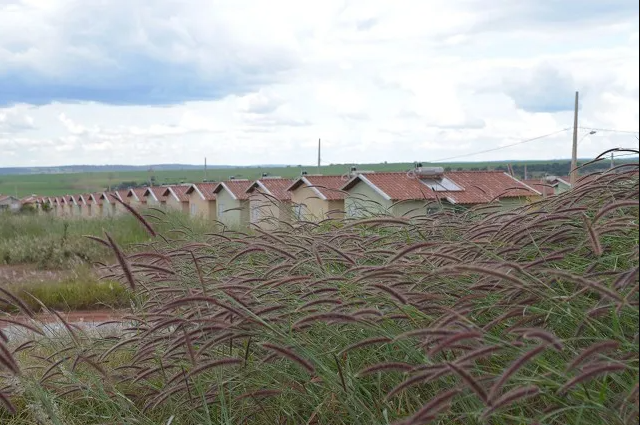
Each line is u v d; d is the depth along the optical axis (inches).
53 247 776.3
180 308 203.0
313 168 4997.5
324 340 159.2
